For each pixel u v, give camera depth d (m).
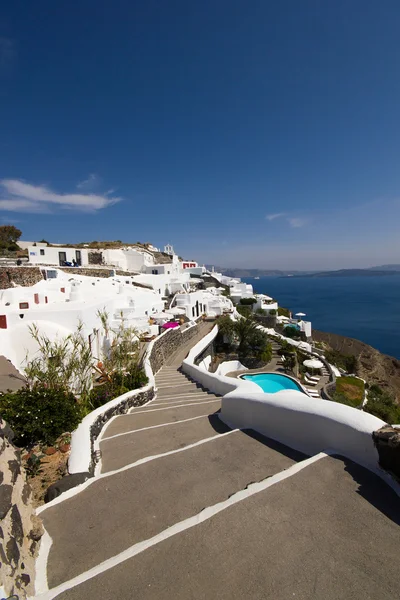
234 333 28.98
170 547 2.99
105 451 6.49
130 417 9.11
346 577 2.62
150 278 42.19
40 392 8.15
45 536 3.54
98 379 13.96
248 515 3.36
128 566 2.81
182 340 24.95
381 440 3.92
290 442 5.50
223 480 4.50
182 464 5.01
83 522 3.77
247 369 24.78
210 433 7.02
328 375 28.95
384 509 3.37
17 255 49.06
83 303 16.77
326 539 3.02
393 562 2.75
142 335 21.14
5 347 12.83
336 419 4.56
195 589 2.56
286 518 3.30
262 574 2.67
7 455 3.29
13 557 2.64
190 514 3.79
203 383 14.20
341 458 4.31
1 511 2.68
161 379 15.80
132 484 4.53
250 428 6.42
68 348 12.81
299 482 3.85
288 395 5.87
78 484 4.84
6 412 7.30
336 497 3.58
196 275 77.19
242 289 66.00
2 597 2.23
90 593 2.59
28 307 15.04
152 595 2.54
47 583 2.89
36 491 5.33
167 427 7.58
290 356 29.30
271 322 49.09
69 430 7.61
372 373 48.94
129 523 3.71
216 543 3.01
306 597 2.46
